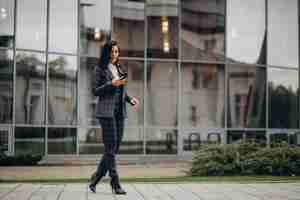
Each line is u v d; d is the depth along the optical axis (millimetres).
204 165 11008
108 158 6957
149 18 16844
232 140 17281
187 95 17000
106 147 6973
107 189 7559
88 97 16172
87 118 16125
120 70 7238
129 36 16656
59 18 16062
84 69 16203
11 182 9203
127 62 16578
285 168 10898
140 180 9680
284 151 11094
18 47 15656
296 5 18516
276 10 18141
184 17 17109
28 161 14672
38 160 14828
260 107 17688
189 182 8969
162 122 16734
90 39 16312
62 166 14336
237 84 17438
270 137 17734
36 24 15852
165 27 16922
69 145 15875
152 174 11750
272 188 7820
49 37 15922
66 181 9453
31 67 15734
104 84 6953
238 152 11172
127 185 8234
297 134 18188
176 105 16875
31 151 15555
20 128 15500
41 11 15906
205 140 17047
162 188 7762
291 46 18344
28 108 15617
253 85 17609
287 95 18141
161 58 16844
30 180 9625
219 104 17250
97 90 6938
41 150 15641
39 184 8398
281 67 18094
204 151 11305
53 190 7371
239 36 17562
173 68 16922
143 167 14125
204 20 17297
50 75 15867
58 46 15992
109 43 7117
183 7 17125
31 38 15781
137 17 16766
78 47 16188
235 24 17547
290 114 18156
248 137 17453
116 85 6816
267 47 17891
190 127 16953
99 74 7031
